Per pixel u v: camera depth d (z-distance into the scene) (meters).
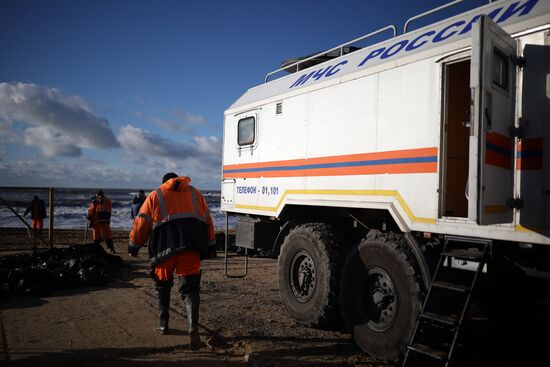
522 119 3.30
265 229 6.56
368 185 4.57
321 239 5.04
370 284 4.41
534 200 3.18
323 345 4.55
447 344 3.73
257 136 6.57
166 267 4.36
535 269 3.37
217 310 5.75
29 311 5.53
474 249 3.72
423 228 3.96
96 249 8.72
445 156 3.87
